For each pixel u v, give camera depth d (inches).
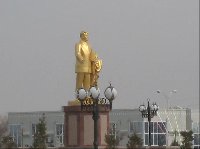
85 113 4306.1
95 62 4434.1
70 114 4370.1
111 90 3585.1
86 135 4303.6
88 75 4426.7
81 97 3690.9
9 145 4530.0
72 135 4350.4
